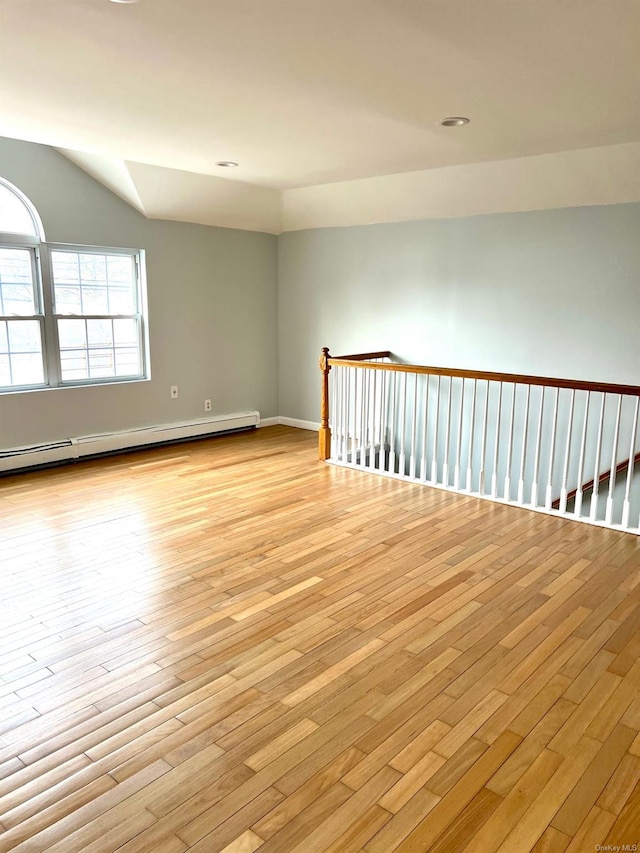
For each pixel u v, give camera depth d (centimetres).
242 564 357
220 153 460
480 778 201
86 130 400
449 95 321
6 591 325
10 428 529
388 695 242
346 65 280
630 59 271
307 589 328
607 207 476
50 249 545
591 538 395
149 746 215
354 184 570
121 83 309
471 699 240
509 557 367
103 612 304
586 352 505
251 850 175
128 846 176
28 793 194
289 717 230
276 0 218
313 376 710
